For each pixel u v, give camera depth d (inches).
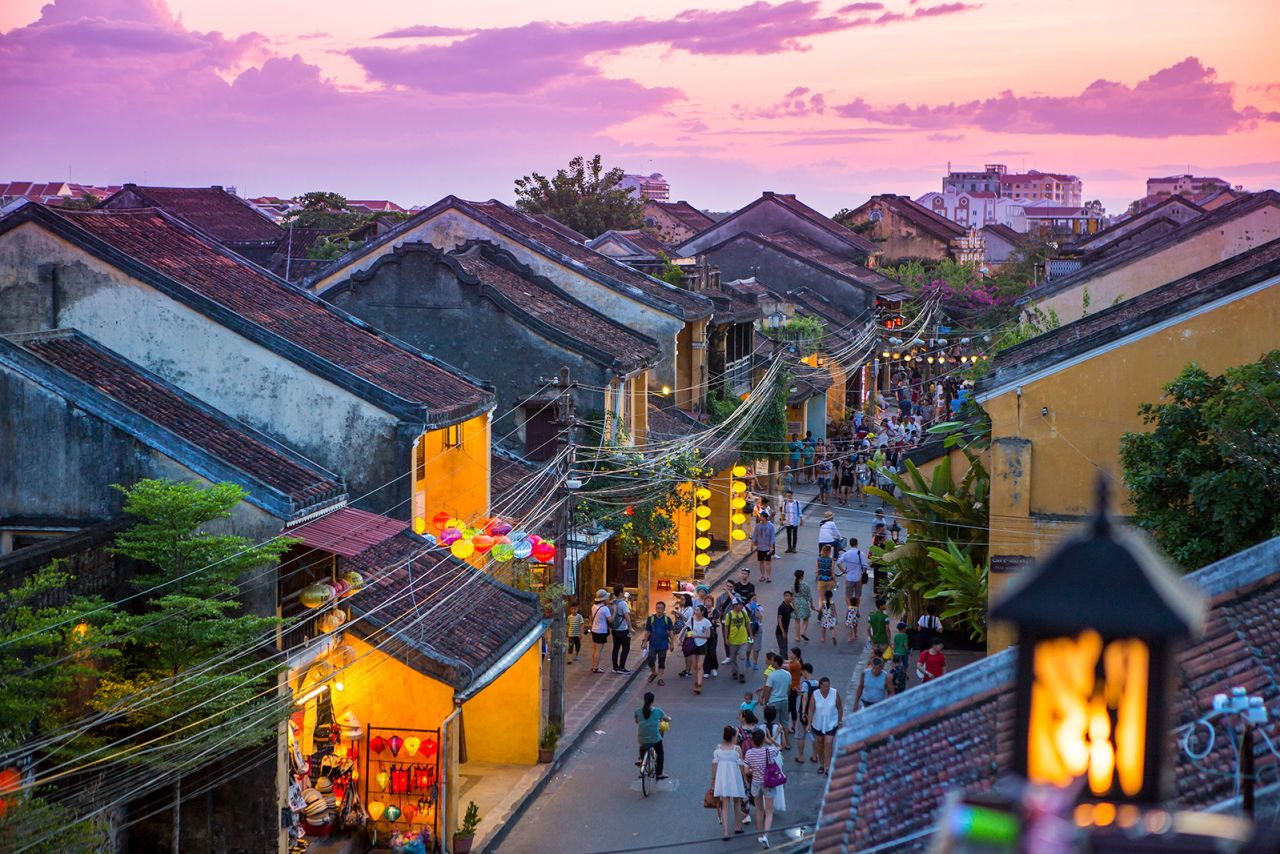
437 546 893.2
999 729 490.0
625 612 1256.8
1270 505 756.0
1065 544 141.4
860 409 2559.1
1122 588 135.7
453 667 821.9
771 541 1608.0
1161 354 909.8
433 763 823.7
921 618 1138.0
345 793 814.5
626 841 859.4
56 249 934.4
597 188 3595.0
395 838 792.3
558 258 1659.7
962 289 3211.1
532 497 1240.8
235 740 658.2
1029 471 932.6
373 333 1114.1
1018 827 138.3
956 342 2802.7
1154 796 138.5
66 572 674.8
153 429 742.5
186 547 686.5
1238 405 783.7
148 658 687.7
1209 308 900.0
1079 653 138.3
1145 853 138.2
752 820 890.7
